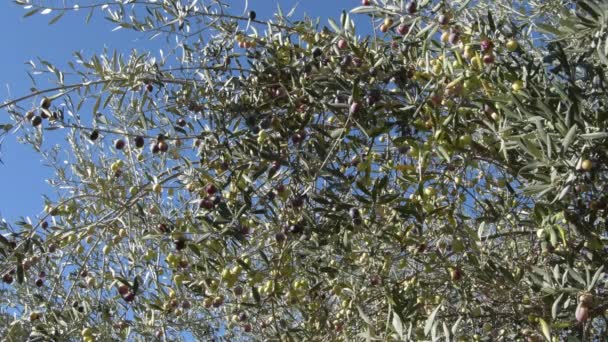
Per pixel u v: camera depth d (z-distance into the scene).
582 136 2.42
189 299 3.87
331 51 3.61
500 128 2.81
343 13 3.49
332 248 3.61
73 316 3.90
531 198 3.25
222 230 3.21
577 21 2.58
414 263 4.22
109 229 3.91
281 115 3.57
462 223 3.35
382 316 3.99
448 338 2.34
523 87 2.84
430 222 3.69
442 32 3.21
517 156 3.12
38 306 4.20
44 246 3.62
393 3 3.09
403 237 3.40
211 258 3.47
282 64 3.65
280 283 3.56
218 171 3.49
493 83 2.91
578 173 2.48
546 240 3.01
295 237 3.38
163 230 3.52
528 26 3.93
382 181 3.03
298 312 4.48
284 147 3.43
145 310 4.19
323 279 3.90
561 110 2.81
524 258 3.68
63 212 3.83
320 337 3.97
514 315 3.59
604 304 3.01
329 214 3.22
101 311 4.03
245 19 3.81
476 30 3.14
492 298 3.78
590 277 2.77
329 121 3.62
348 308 3.83
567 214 2.83
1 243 3.50
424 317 3.73
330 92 3.45
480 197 4.00
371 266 3.82
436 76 3.04
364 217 3.50
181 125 3.73
